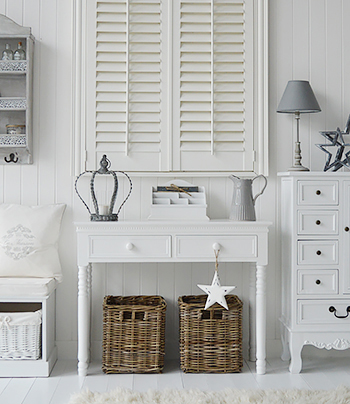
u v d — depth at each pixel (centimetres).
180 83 317
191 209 295
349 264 288
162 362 292
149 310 286
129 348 286
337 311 289
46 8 316
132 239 279
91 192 289
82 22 314
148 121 316
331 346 288
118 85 316
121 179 319
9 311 305
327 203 287
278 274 324
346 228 287
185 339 288
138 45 315
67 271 320
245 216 291
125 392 255
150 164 317
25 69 306
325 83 326
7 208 306
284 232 307
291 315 289
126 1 313
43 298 281
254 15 319
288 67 324
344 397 250
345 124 326
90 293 315
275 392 257
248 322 323
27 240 298
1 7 315
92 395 251
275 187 324
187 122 319
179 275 323
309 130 326
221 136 319
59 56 317
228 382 276
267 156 320
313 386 271
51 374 287
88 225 277
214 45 317
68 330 320
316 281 287
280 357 322
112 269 321
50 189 318
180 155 318
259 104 320
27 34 306
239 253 282
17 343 282
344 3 325
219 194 323
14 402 247
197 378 281
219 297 278
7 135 306
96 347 319
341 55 326
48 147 318
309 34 324
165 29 316
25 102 307
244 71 318
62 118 318
